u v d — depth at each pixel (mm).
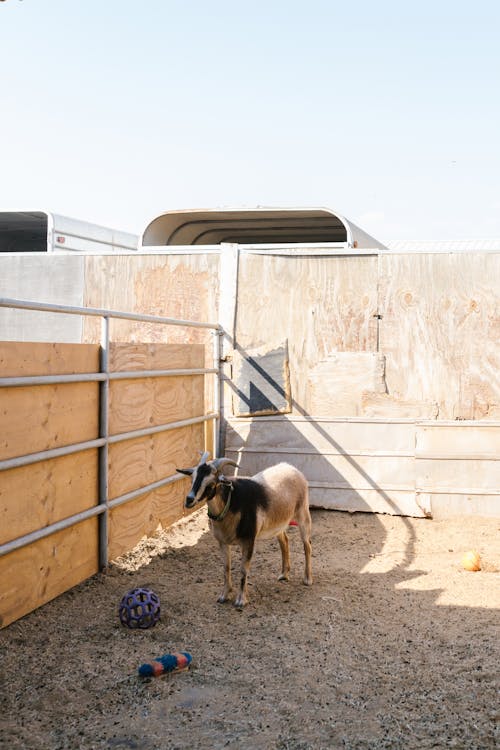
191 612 6398
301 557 8188
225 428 10539
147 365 8328
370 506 10000
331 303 10211
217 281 10562
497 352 9734
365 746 4215
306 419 10219
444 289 9875
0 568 5781
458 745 4211
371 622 6180
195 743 4273
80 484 6953
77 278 10953
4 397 5766
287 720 4527
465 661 5359
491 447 9688
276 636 5867
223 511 6414
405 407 9969
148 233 11188
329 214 10984
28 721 4520
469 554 7770
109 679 5086
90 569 7195
